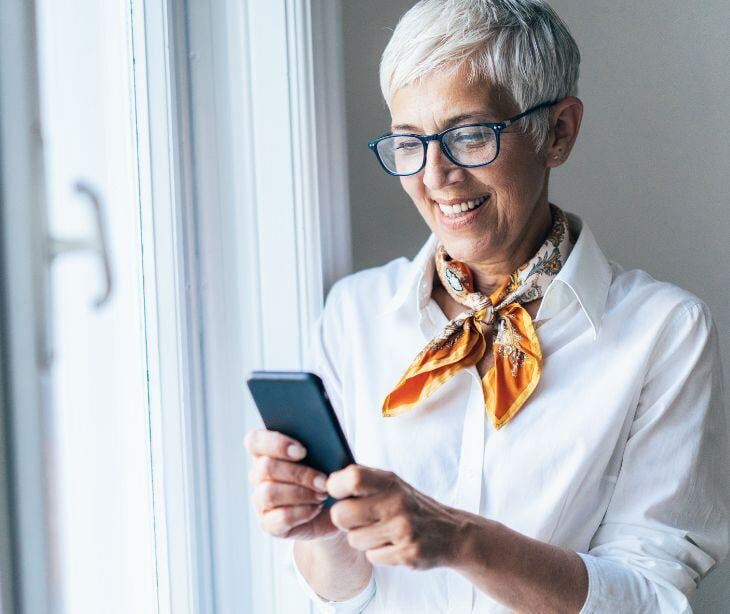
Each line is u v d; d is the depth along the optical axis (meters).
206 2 1.53
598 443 1.31
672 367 1.33
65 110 1.21
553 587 1.19
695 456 1.32
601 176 1.98
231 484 1.59
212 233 1.56
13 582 1.00
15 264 1.01
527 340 1.33
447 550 1.10
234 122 1.56
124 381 1.36
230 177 1.57
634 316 1.35
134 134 1.39
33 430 1.03
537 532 1.31
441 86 1.24
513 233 1.30
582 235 1.39
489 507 1.33
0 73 1.00
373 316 1.47
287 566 1.43
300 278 1.57
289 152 1.55
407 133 1.29
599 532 1.35
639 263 1.98
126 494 1.36
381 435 1.39
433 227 1.33
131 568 1.37
